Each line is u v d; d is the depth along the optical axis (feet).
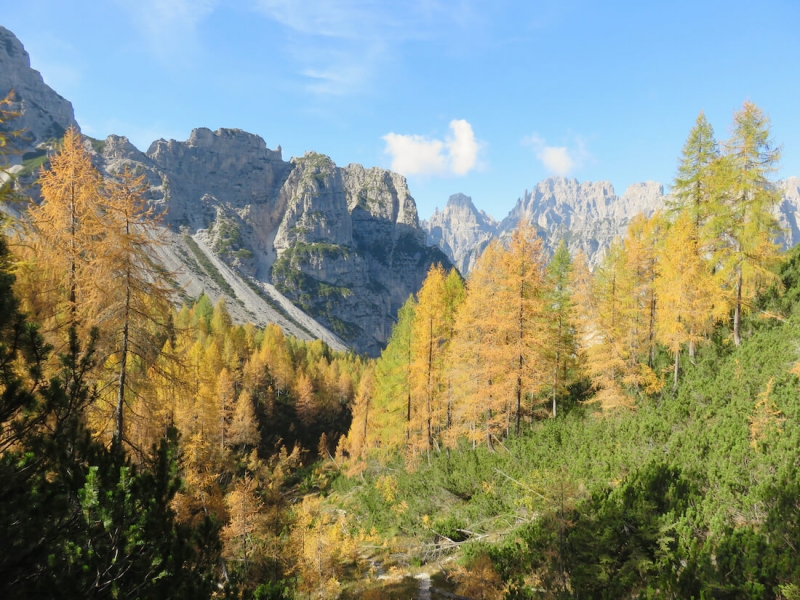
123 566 16.21
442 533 61.52
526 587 34.73
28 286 34.76
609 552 34.27
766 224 73.72
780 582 24.22
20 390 16.46
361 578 57.31
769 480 36.19
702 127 82.99
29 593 13.66
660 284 77.15
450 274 115.65
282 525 68.03
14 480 14.97
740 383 58.80
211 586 19.95
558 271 116.37
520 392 78.13
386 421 119.96
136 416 38.65
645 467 45.29
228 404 142.92
